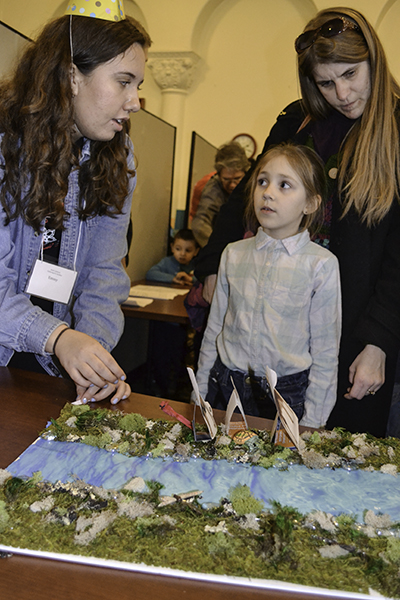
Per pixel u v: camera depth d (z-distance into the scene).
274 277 1.27
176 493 0.64
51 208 1.02
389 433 1.38
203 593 0.49
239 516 0.59
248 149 4.23
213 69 4.21
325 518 0.60
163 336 3.03
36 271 1.11
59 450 0.72
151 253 3.28
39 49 0.96
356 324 1.27
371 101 1.18
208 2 3.94
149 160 3.04
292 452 0.75
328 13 1.19
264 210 1.25
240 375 1.28
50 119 0.96
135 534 0.55
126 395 0.94
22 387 0.95
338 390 1.31
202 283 1.56
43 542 0.53
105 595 0.48
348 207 1.24
